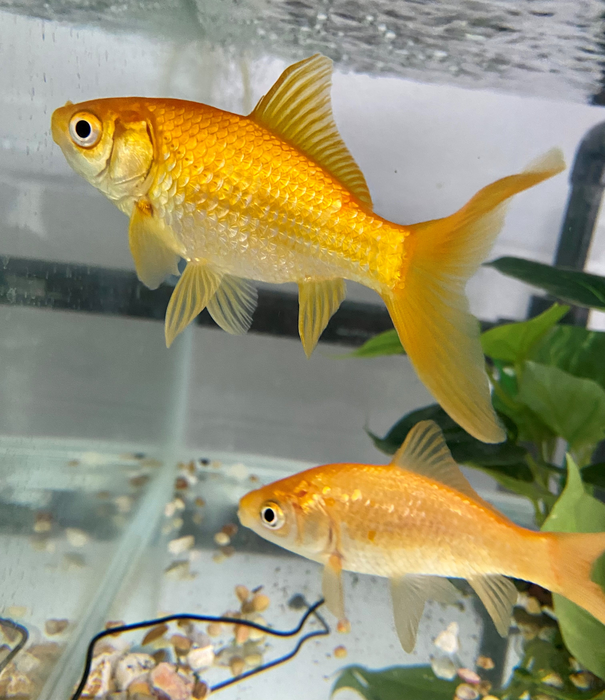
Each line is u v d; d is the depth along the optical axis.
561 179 0.39
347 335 0.44
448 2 0.29
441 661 0.26
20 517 0.21
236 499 0.39
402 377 0.45
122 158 0.13
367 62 0.37
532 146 0.40
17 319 0.22
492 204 0.13
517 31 0.31
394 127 0.39
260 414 0.46
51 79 0.23
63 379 0.26
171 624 0.27
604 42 0.31
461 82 0.38
